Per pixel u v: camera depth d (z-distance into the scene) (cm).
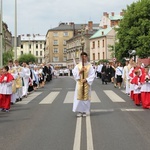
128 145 762
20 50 17988
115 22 10812
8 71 1496
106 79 3094
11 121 1112
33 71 2411
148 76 1403
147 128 962
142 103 1414
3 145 779
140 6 5772
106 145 764
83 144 777
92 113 1263
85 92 1191
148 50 5453
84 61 1213
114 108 1402
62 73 7531
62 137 854
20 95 1762
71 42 12188
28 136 871
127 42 5812
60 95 2012
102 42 9619
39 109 1402
